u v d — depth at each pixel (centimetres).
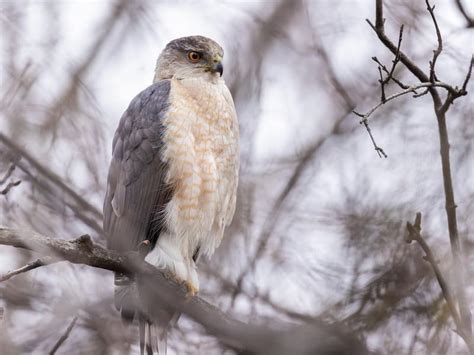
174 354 1029
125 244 1131
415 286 1101
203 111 1142
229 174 1159
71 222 1273
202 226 1127
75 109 1443
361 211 1324
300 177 1586
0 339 898
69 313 923
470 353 911
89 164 1379
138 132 1147
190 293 1052
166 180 1115
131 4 1677
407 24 1688
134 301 1039
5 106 1401
